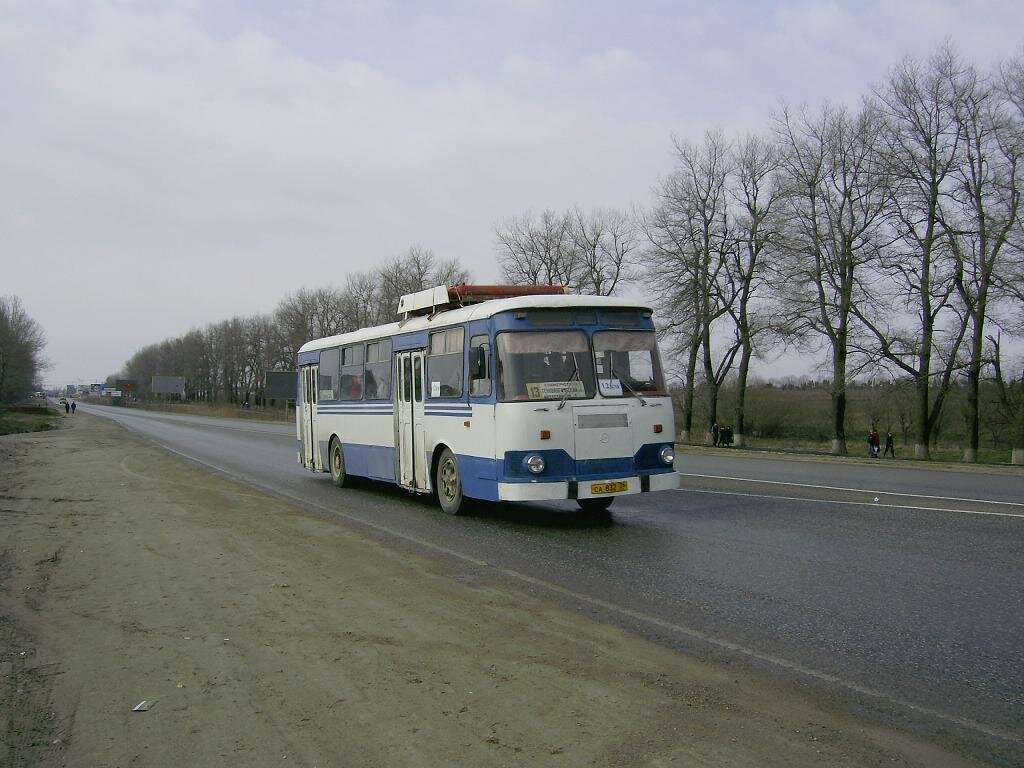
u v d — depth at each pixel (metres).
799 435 53.34
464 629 5.77
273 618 6.11
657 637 5.64
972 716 4.21
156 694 4.59
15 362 88.88
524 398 10.23
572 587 7.18
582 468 10.30
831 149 37.09
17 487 16.42
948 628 5.77
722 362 45.78
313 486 16.97
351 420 15.85
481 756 3.72
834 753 3.73
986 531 9.45
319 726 4.11
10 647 5.51
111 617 6.23
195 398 157.25
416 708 4.30
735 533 9.74
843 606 6.39
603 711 4.23
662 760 3.64
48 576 7.78
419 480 13.01
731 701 4.38
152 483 16.89
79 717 4.29
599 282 53.47
